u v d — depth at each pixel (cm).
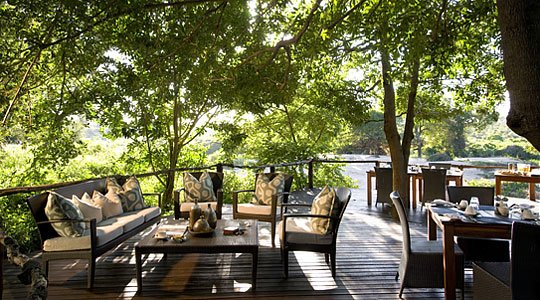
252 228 375
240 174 1084
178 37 341
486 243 342
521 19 158
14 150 803
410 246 291
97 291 308
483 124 1074
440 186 606
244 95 361
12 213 486
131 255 403
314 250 337
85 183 430
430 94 688
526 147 2023
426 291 311
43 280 80
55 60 491
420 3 292
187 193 525
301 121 1028
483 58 562
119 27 434
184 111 727
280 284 323
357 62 661
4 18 400
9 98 576
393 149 574
